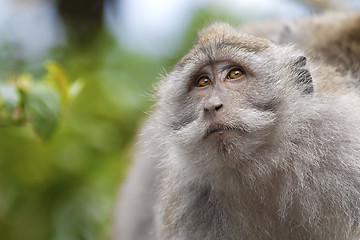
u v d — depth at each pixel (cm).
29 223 1861
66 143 1880
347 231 1239
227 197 1312
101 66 2134
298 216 1275
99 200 1875
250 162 1248
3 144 1833
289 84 1289
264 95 1256
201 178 1316
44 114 1472
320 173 1260
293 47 1388
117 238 1852
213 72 1275
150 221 1789
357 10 1962
